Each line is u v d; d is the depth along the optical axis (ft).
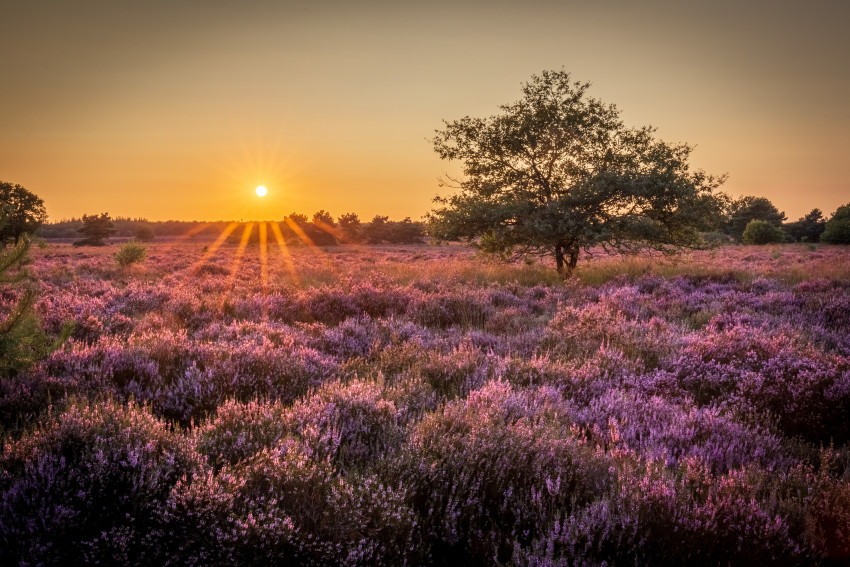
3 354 13.89
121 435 10.16
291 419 12.40
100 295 38.34
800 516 9.42
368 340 23.21
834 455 12.55
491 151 56.59
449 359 19.02
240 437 11.03
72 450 9.77
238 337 22.48
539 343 23.04
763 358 19.38
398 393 15.14
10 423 12.29
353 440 12.06
